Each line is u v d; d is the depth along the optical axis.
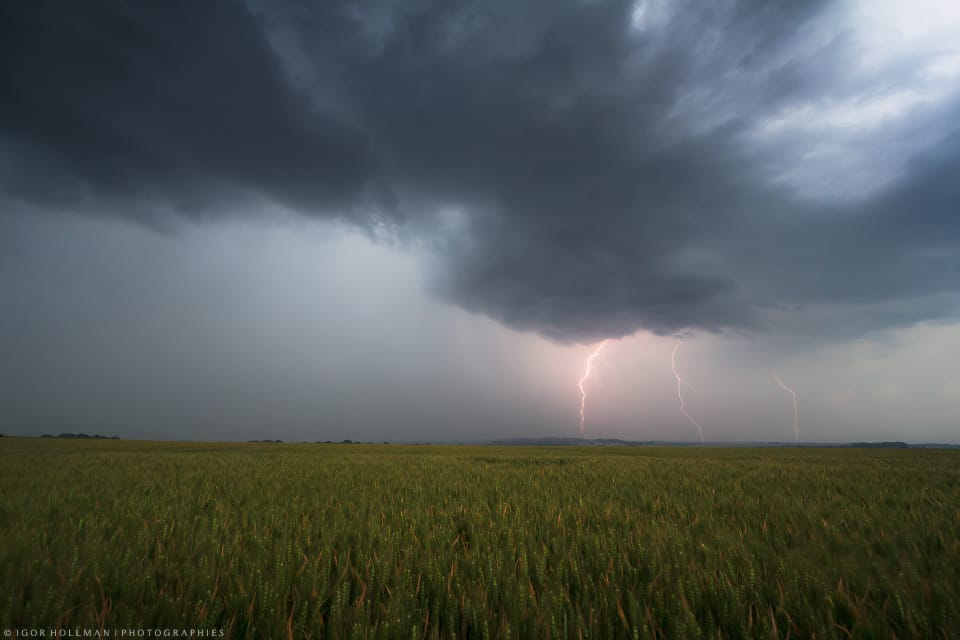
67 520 4.87
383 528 4.51
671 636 2.25
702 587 2.82
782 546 3.87
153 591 2.64
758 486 9.02
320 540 3.99
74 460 15.20
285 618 2.36
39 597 2.43
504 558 3.48
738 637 2.31
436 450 37.06
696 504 6.54
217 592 2.71
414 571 3.19
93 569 2.91
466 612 2.45
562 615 2.36
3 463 13.51
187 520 4.83
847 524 4.92
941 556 3.56
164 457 18.03
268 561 3.27
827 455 27.53
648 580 3.05
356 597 2.71
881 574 2.99
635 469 13.91
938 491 7.88
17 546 3.44
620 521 5.08
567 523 4.97
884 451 35.59
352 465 15.23
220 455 20.98
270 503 6.28
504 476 11.28
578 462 18.17
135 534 4.14
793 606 2.54
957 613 2.35
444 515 5.34
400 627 2.23
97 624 2.28
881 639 2.23
